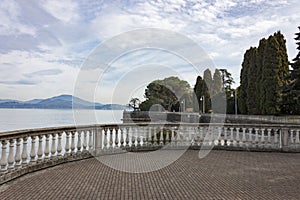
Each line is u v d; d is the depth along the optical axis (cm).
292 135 1080
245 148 1098
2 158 567
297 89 2434
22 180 584
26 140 650
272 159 894
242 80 4231
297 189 529
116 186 545
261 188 535
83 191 507
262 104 3438
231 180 600
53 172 667
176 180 598
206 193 500
